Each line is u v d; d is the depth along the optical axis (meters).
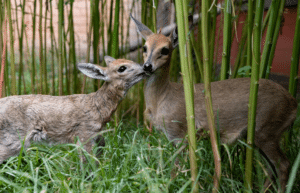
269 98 3.33
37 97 3.63
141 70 3.69
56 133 3.64
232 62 6.34
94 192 2.77
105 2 5.16
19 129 3.46
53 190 2.97
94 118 3.73
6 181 2.71
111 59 3.99
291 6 5.63
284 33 5.85
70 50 5.29
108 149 3.59
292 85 3.76
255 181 3.48
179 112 3.49
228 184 3.07
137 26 3.90
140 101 5.54
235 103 3.42
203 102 3.48
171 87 3.62
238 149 3.80
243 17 5.81
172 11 5.80
